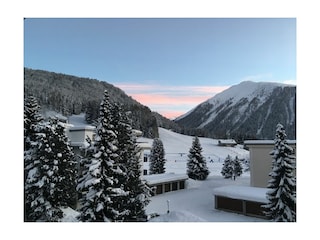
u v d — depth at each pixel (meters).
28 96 25.14
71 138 26.42
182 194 34.41
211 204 28.70
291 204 17.17
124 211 17.80
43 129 20.69
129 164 20.38
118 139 20.52
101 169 16.83
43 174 20.08
